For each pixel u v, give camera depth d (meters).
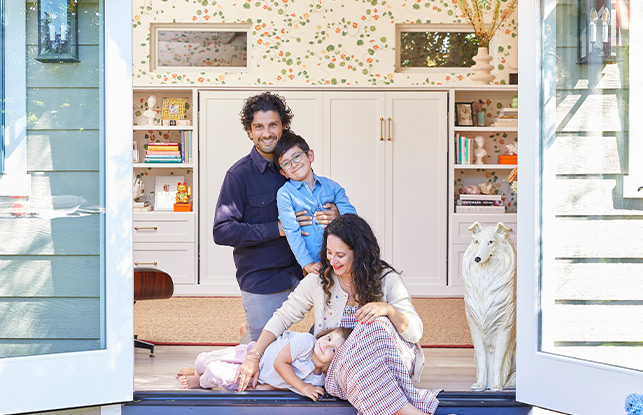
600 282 2.80
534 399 2.85
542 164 2.89
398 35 6.43
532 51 2.89
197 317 5.05
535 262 2.87
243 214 3.25
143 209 6.28
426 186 6.25
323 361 2.89
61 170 2.87
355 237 2.84
